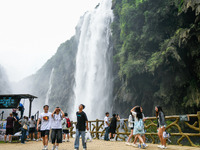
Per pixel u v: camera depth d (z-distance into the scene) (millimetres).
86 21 64812
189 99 22953
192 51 21922
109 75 49750
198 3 18031
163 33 28188
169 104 27422
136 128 6914
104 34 54062
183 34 20766
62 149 6945
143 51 29672
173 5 25531
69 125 10320
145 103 33312
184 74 24453
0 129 11734
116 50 45500
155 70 27328
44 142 6738
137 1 30016
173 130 16875
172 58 24547
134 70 29281
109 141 10000
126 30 34562
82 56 61594
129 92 35125
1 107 12938
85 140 6148
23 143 9570
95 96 52250
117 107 44250
